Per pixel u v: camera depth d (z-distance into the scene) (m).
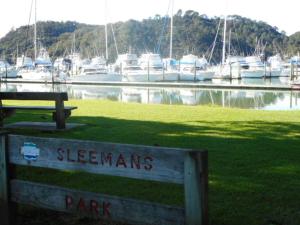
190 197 3.55
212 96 33.41
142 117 12.98
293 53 98.19
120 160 3.87
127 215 3.95
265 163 6.91
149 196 5.38
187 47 85.44
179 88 40.53
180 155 3.56
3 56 93.38
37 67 64.31
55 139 4.18
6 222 4.55
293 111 15.06
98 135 9.55
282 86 36.91
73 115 13.59
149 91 38.56
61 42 99.88
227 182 5.88
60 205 4.30
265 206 5.00
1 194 4.54
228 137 9.24
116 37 82.75
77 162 4.09
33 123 11.04
